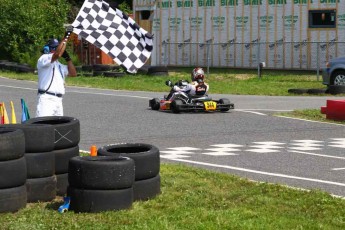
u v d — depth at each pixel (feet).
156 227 29.76
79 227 29.99
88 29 40.52
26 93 100.07
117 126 67.10
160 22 153.48
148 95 99.40
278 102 90.17
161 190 37.47
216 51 145.89
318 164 48.03
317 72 123.03
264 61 140.05
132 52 40.29
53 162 35.60
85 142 57.47
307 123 70.23
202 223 30.42
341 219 31.91
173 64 151.94
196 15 148.15
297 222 30.99
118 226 30.04
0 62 150.30
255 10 140.46
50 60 46.44
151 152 35.45
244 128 66.18
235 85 115.55
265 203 34.86
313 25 134.31
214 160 49.44
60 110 47.80
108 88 111.34
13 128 34.63
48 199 35.37
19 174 32.94
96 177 32.14
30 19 158.30
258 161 49.08
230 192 37.24
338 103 72.13
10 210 32.68
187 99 77.66
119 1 189.47
